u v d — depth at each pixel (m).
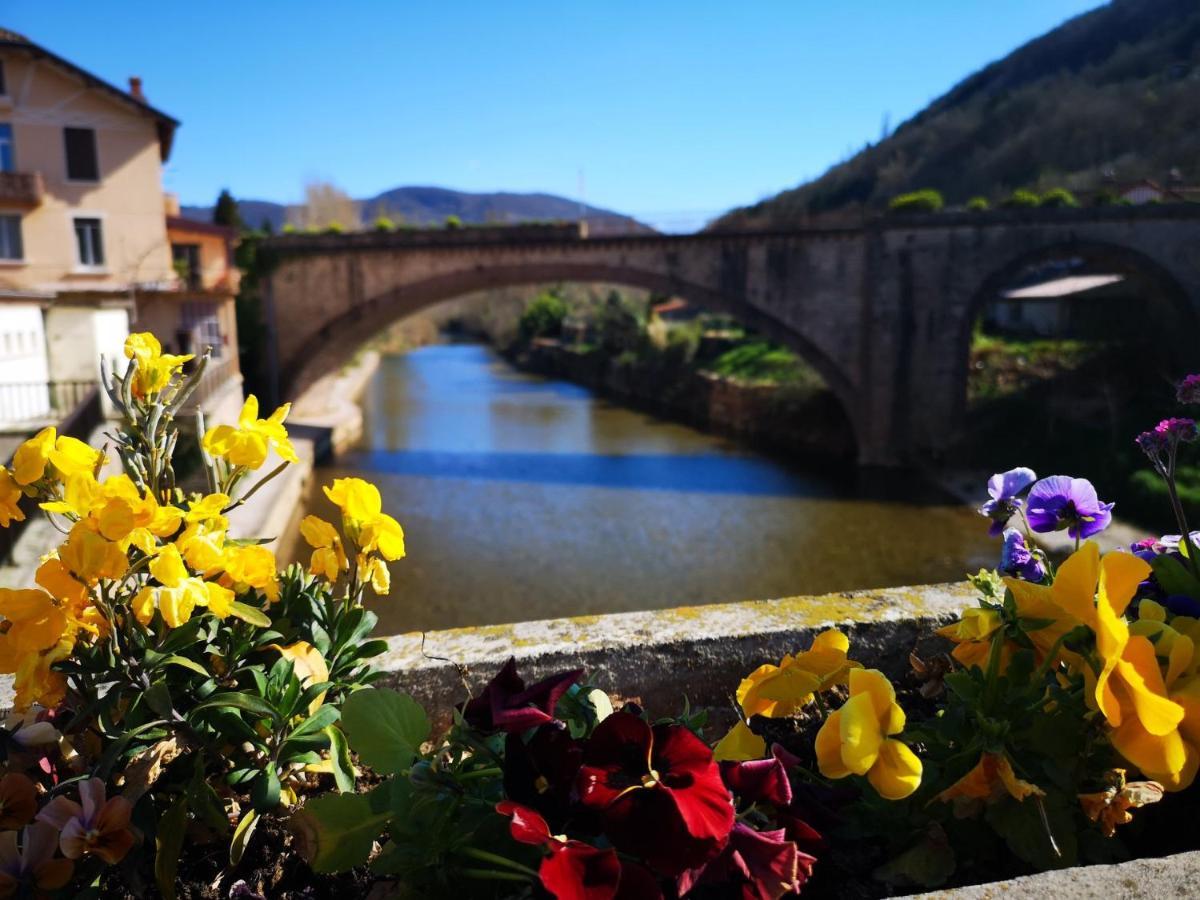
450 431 41.09
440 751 1.53
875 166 107.06
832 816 1.52
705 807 1.24
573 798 1.30
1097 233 32.53
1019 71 107.81
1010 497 2.06
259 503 20.66
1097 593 1.47
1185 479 23.53
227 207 45.41
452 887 1.41
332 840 1.46
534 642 2.33
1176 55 82.12
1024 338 42.16
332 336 38.22
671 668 2.33
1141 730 1.39
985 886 1.26
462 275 37.53
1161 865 1.29
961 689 1.60
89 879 1.56
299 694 1.65
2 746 1.59
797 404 39.19
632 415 46.97
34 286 28.36
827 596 2.64
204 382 25.27
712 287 36.16
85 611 1.59
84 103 28.42
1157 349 32.81
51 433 1.55
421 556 22.69
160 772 1.72
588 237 36.56
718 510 27.25
